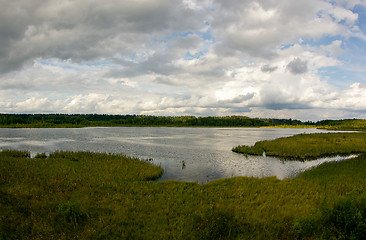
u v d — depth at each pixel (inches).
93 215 445.7
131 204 507.2
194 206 501.7
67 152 1211.9
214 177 847.7
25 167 814.5
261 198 554.6
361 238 346.9
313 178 744.3
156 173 842.2
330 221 397.7
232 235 372.8
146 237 369.1
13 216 417.7
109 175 762.8
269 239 364.5
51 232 375.2
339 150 1440.7
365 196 440.5
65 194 555.2
